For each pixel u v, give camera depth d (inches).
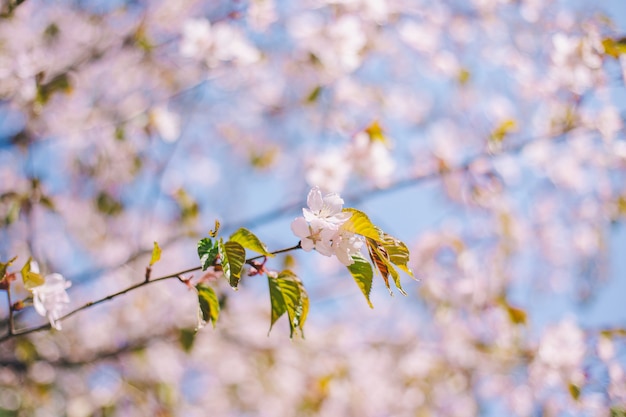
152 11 190.4
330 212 68.6
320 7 176.6
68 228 209.9
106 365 193.3
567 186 221.0
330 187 153.8
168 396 190.1
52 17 183.8
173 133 185.9
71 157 200.4
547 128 192.2
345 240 66.9
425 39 195.2
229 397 237.3
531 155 197.6
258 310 234.2
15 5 140.1
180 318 206.5
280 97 220.1
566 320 173.0
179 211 189.6
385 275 68.1
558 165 214.5
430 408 223.1
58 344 191.5
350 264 66.5
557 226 236.1
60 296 79.5
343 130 200.8
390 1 182.1
